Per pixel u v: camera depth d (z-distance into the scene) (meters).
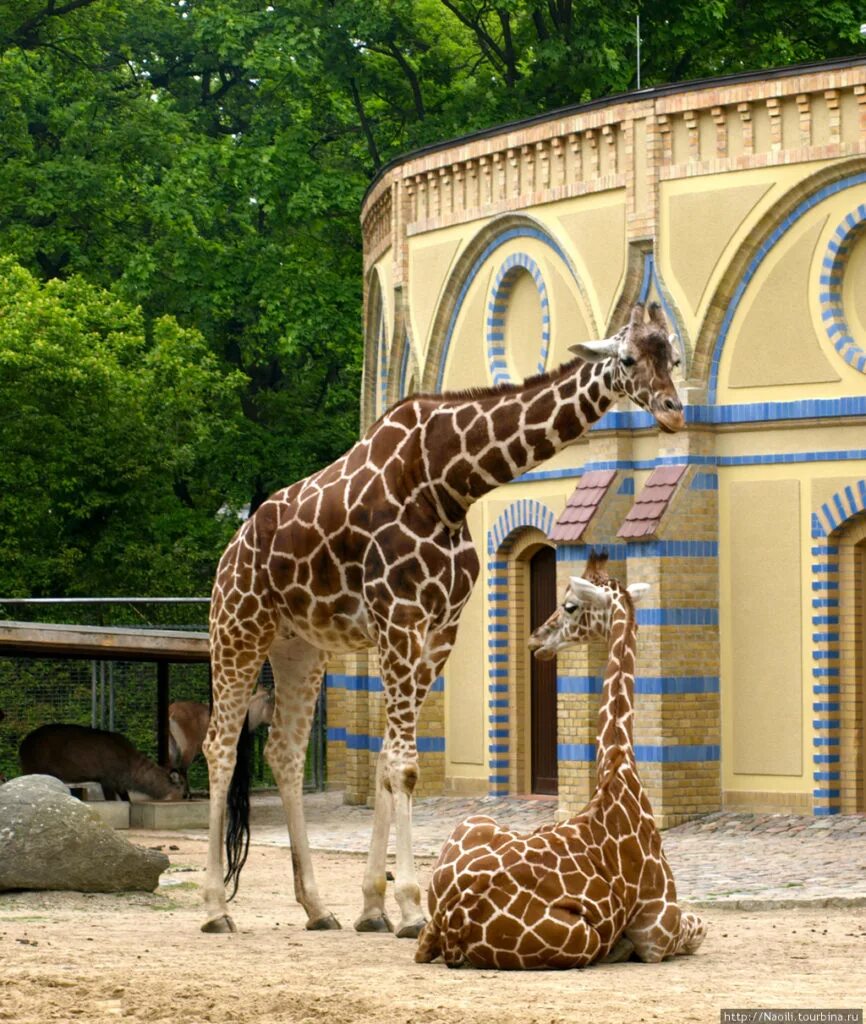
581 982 10.11
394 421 12.98
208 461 43.41
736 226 23.08
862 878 17.22
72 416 36.56
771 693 22.86
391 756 12.72
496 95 40.66
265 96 44.84
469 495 12.65
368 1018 8.92
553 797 25.72
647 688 22.80
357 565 12.80
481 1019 8.78
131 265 40.81
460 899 10.73
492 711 26.42
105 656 27.12
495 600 26.48
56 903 14.78
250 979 10.27
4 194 42.09
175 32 46.53
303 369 46.97
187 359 39.19
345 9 40.22
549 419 12.45
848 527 22.53
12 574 36.47
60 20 46.06
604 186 24.30
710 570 23.20
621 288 23.98
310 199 40.34
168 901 15.41
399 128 44.69
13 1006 9.30
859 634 22.52
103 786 27.41
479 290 26.77
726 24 40.50
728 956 11.63
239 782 13.77
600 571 12.06
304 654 13.90
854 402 22.28
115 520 37.94
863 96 22.19
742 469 23.22
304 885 13.50
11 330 35.44
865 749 22.48
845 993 9.79
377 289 31.69
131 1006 9.27
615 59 38.31
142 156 43.38
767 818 22.33
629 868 11.04
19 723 31.89
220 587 13.78
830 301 22.56
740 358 23.20
